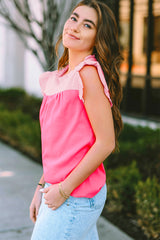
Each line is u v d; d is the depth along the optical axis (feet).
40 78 5.53
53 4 16.87
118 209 10.77
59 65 5.94
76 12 4.91
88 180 4.82
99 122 4.56
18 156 18.06
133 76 23.72
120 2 24.23
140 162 13.85
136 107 23.59
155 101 22.06
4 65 40.52
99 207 5.01
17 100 30.27
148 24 22.02
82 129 4.72
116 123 5.31
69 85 4.68
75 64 5.08
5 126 21.88
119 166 13.85
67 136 4.77
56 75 5.35
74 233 4.83
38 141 17.40
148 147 14.46
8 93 30.83
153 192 9.42
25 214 10.89
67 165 4.80
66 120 4.76
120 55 5.12
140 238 9.29
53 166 4.92
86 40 4.87
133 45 23.58
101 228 9.84
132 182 10.85
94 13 4.84
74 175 4.61
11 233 9.56
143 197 9.46
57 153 4.89
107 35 4.84
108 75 4.92
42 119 5.21
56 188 4.71
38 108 24.79
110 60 4.93
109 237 9.32
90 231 5.42
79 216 4.78
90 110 4.58
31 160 17.39
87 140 4.72
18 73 38.58
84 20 4.83
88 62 4.61
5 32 39.50
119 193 10.66
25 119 22.04
